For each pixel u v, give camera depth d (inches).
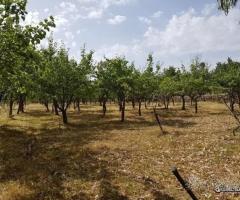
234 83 1803.6
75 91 1413.6
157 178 596.1
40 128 1278.3
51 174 633.0
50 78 1359.5
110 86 1528.1
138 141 944.3
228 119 1492.4
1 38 581.9
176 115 1808.6
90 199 505.0
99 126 1347.2
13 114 1924.2
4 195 519.2
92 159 745.0
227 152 761.0
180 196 510.6
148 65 1967.3
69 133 1148.5
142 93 1804.9
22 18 580.7
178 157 740.0
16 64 624.1
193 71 2204.7
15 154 807.7
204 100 3235.7
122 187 552.4
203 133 1052.5
